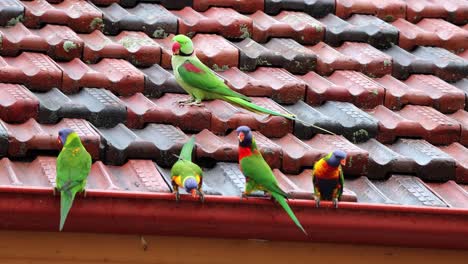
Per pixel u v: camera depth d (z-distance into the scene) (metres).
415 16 11.90
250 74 10.40
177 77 9.65
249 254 8.69
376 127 9.67
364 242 8.53
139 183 8.37
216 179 8.75
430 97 10.32
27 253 8.41
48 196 7.84
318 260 8.78
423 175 9.20
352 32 11.17
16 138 8.57
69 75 9.65
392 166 9.16
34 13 10.46
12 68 9.46
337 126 9.59
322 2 11.59
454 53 11.45
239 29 10.88
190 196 8.00
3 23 10.32
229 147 9.01
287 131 9.50
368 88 10.21
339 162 7.90
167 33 10.76
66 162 7.71
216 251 8.65
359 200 8.75
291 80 10.13
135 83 9.78
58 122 9.07
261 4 11.45
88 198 7.91
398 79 10.79
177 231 8.27
